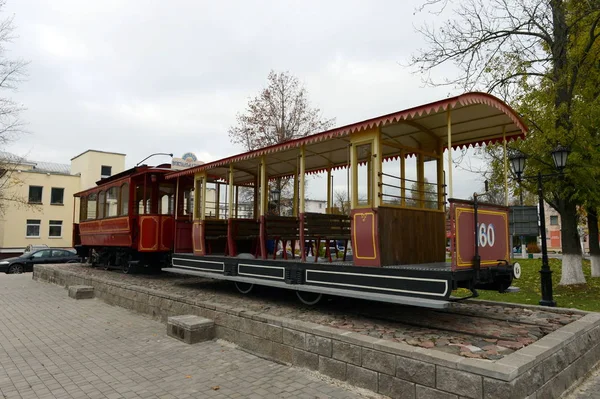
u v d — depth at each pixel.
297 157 8.62
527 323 5.72
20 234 31.08
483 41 11.79
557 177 11.09
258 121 20.47
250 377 5.00
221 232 10.25
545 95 11.02
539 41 12.23
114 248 14.87
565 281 12.00
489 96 5.47
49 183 32.59
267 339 5.77
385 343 4.33
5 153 25.88
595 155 10.17
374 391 4.34
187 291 9.34
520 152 9.77
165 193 13.05
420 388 3.93
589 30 11.34
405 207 6.41
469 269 5.18
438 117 6.21
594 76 11.35
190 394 4.53
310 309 6.95
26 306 10.65
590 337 5.19
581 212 14.89
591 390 4.48
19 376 5.26
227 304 7.50
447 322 5.85
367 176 6.40
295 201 9.85
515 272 5.75
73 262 23.22
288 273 7.19
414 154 7.18
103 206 15.31
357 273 5.97
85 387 4.83
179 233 11.96
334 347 4.80
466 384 3.60
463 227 5.21
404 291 5.34
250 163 9.55
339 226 8.08
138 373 5.28
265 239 7.95
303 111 20.53
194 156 19.56
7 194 28.06
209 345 6.48
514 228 13.92
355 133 6.35
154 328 7.82
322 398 4.30
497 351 4.27
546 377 3.94
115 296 10.45
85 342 6.92
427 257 6.74
